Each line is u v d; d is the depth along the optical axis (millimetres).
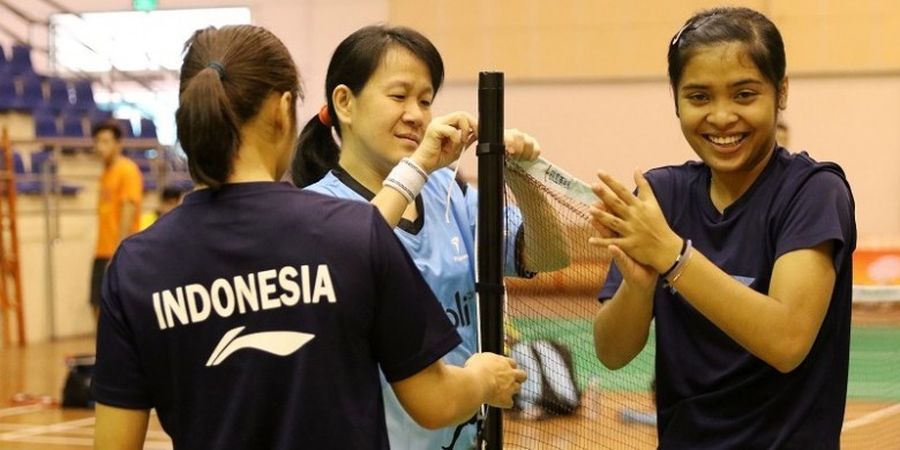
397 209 2398
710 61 2279
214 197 2018
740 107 2291
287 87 2047
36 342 12289
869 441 5051
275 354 1931
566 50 14312
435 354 2025
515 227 2674
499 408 2430
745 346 2219
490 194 2432
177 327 1970
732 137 2312
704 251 2436
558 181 2615
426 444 2652
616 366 2580
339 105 2752
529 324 2670
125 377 2012
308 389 1918
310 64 15477
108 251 10555
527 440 2645
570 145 14391
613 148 14234
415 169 2434
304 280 1943
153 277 1997
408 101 2697
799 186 2316
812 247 2229
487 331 2438
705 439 2381
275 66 2031
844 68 13336
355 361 1967
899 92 13195
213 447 1941
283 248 1961
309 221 1978
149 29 16578
